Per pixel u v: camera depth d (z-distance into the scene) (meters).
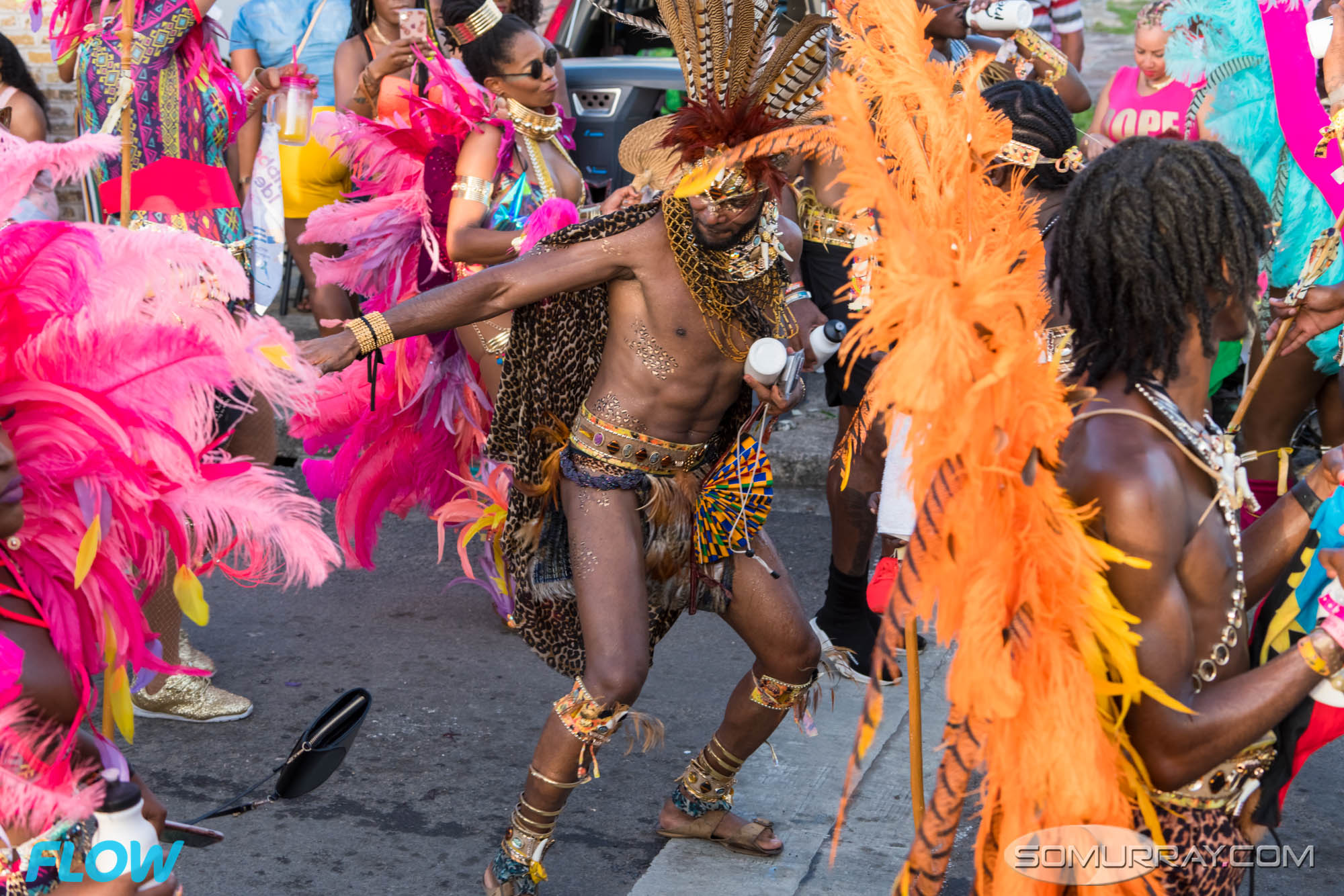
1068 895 1.90
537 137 4.23
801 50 2.53
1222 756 1.81
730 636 4.52
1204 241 1.78
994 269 1.74
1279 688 1.80
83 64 4.04
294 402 2.10
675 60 7.51
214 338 2.01
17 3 7.52
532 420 2.92
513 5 5.86
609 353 2.84
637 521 2.87
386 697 4.05
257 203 6.03
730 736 3.11
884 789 3.48
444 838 3.30
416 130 4.39
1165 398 1.83
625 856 3.22
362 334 2.63
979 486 1.72
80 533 2.00
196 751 3.71
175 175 4.04
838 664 3.87
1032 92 2.94
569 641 3.06
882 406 1.75
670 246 2.70
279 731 3.83
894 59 1.90
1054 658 1.74
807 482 5.99
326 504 5.81
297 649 4.39
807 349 3.02
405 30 5.02
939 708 3.90
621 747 3.74
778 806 3.39
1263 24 4.12
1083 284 1.86
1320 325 2.57
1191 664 1.79
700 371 2.79
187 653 4.06
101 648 2.07
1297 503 2.07
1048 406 1.75
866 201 1.73
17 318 1.96
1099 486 1.77
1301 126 4.03
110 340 1.97
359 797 3.48
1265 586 2.08
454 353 4.46
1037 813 1.82
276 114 5.93
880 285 1.74
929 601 1.71
